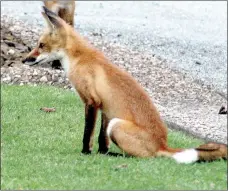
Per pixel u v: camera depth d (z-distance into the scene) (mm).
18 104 15984
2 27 22766
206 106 17062
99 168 11430
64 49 12719
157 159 11633
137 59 20641
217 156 11609
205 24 26531
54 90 17281
